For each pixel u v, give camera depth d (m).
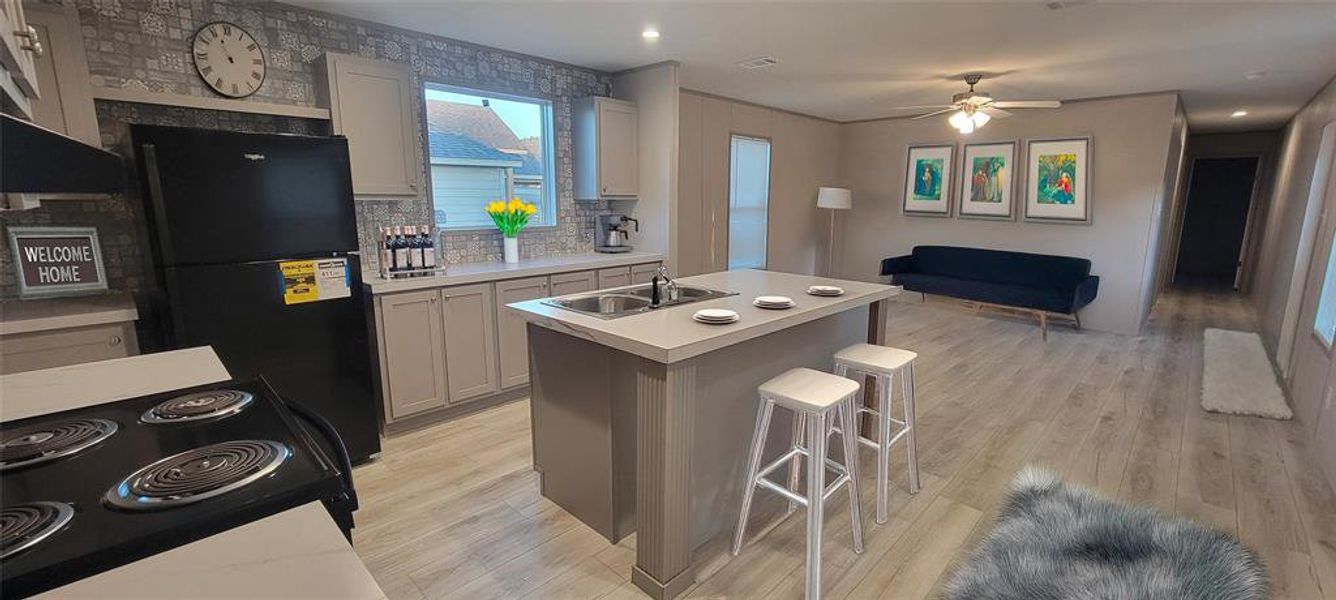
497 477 2.75
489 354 3.52
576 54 4.08
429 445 3.10
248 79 2.95
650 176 4.53
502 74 3.99
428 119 3.70
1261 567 1.94
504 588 2.00
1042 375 4.31
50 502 0.83
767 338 2.42
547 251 4.42
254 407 1.22
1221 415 3.53
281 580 0.69
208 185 2.33
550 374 2.40
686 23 3.37
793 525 2.39
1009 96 5.55
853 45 3.80
